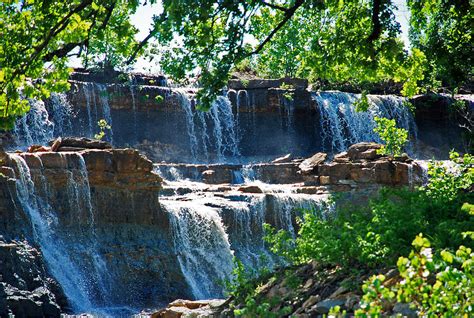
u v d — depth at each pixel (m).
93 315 24.47
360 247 10.01
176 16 15.75
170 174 38.12
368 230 10.29
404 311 7.73
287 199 33.72
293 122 48.12
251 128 47.53
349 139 48.84
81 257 27.11
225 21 18.47
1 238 24.36
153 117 44.75
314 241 11.19
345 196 34.19
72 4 17.92
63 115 41.41
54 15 17.61
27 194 26.77
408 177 34.62
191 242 30.59
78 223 27.88
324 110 48.50
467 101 50.78
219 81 17.22
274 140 47.66
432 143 50.56
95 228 28.31
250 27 17.64
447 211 11.46
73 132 41.81
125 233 28.94
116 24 19.70
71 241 27.34
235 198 33.28
